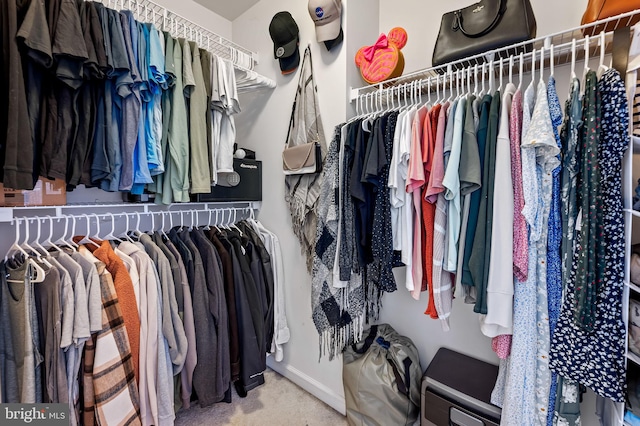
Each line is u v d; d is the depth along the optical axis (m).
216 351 1.43
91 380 1.02
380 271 1.26
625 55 0.82
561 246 0.89
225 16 2.19
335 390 1.64
